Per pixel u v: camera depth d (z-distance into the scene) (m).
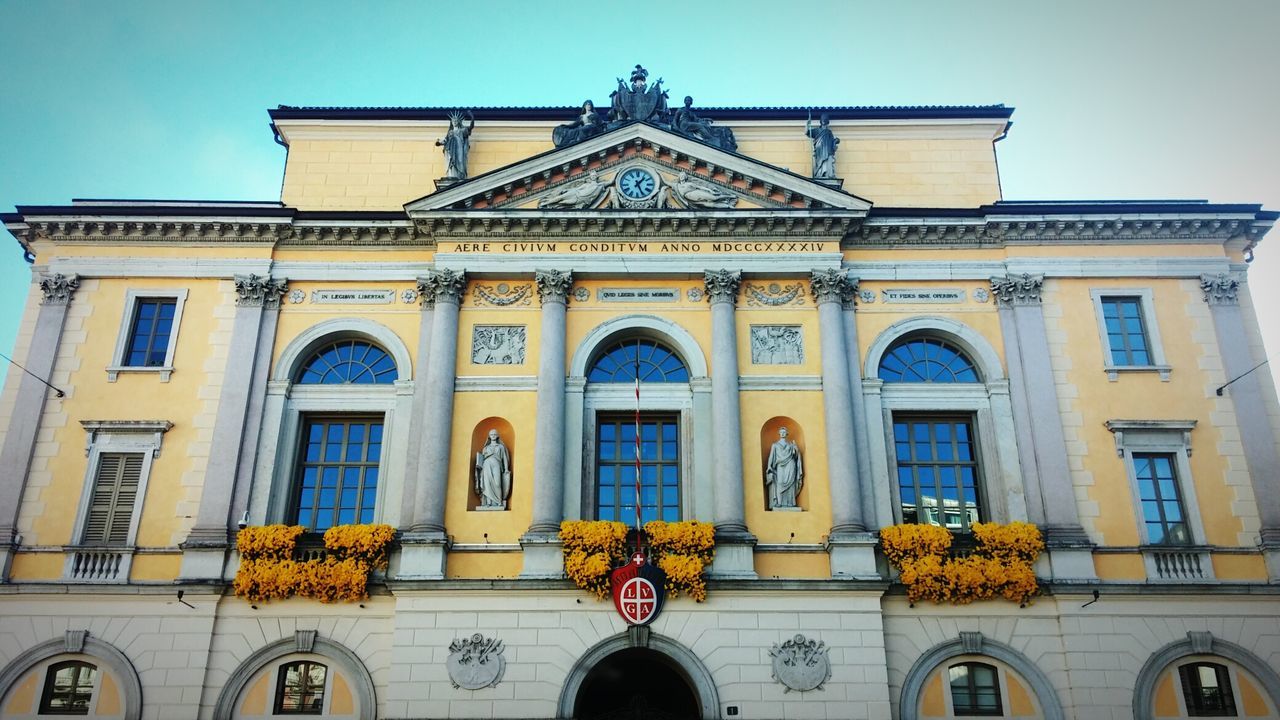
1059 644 25.06
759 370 27.83
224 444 26.91
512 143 32.00
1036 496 26.62
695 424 27.23
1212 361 28.14
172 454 27.00
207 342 28.31
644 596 24.59
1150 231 29.34
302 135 32.25
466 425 27.12
